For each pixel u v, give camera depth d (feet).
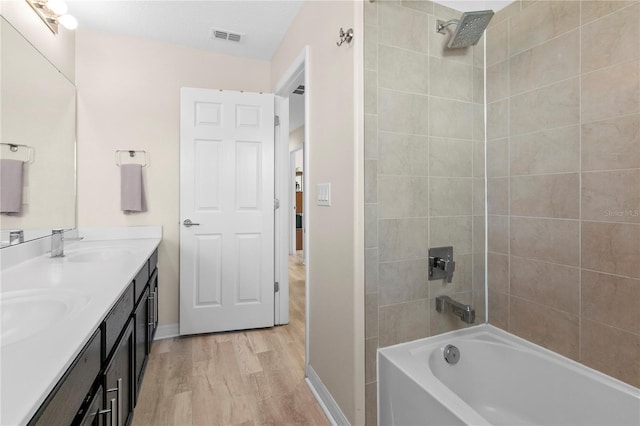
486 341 5.74
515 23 5.69
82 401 2.71
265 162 9.12
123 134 8.28
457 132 5.93
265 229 9.18
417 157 5.52
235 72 9.35
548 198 5.25
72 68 7.70
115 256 6.06
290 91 8.81
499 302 6.08
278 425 5.37
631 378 4.30
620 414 4.31
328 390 5.75
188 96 8.47
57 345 2.36
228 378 6.66
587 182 4.73
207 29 8.02
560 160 5.07
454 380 5.62
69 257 5.91
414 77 5.47
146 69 8.47
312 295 6.43
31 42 5.87
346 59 5.15
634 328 4.26
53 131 6.72
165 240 8.70
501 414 5.41
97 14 7.39
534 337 5.50
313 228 6.38
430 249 5.70
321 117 6.00
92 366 2.97
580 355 4.86
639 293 4.20
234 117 8.84
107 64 8.14
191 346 8.11
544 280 5.33
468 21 5.05
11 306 3.44
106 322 3.39
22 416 1.61
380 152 5.18
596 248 4.64
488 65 6.16
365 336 5.11
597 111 4.58
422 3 5.54
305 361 6.95
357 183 4.98
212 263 8.76
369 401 5.16
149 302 6.57
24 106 5.63
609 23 4.43
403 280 5.44
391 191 5.29
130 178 8.15
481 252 6.25
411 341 5.56
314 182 6.32
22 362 2.12
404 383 4.65
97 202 8.09
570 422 4.80
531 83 5.45
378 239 5.20
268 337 8.68
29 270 4.76
